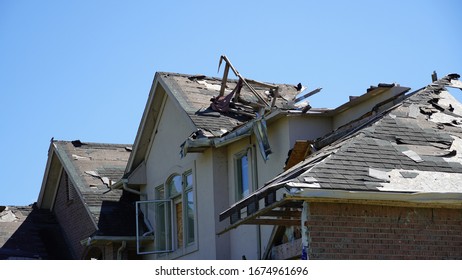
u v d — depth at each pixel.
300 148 28.41
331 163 21.48
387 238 21.30
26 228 44.59
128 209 41.25
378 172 21.48
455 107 27.41
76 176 43.31
